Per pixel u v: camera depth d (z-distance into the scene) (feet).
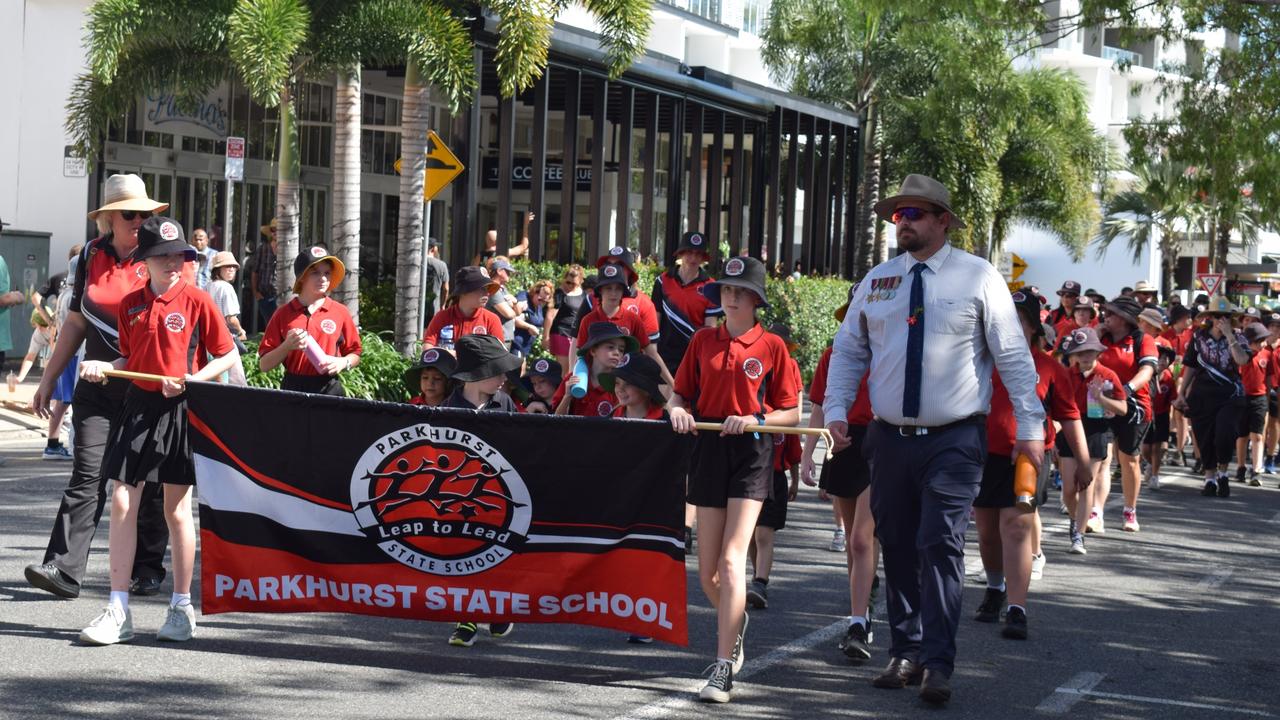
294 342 30.48
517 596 23.80
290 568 24.30
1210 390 57.11
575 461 23.40
